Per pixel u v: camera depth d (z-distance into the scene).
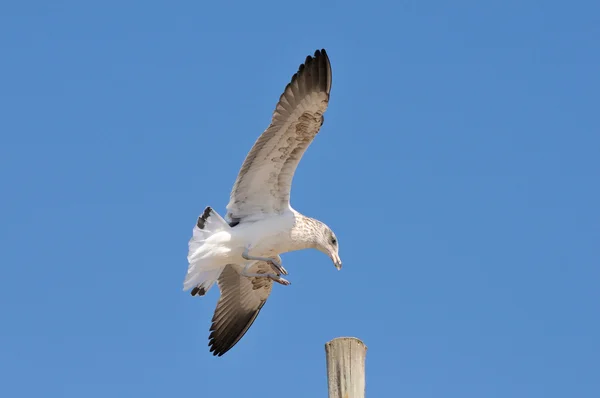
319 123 15.59
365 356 10.77
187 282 15.43
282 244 16.16
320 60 15.33
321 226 16.55
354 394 10.55
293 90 15.43
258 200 16.16
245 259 15.80
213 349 17.84
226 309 17.97
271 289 17.88
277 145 15.66
